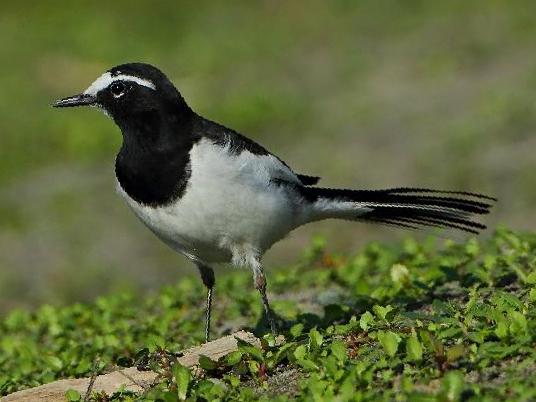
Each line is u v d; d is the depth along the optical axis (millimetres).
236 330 10633
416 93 24875
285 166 9281
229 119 25328
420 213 10008
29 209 21438
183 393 7723
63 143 24906
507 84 23672
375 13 32094
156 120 8977
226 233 9125
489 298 9211
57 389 8531
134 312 12094
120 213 20797
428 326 8102
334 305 9750
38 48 31188
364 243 17562
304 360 7781
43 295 17688
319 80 27375
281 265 16938
